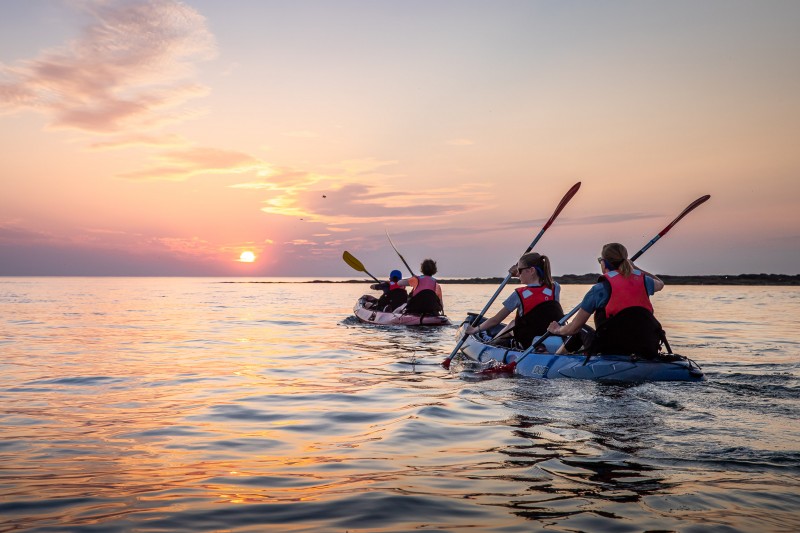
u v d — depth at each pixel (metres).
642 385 5.32
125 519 2.34
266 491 2.69
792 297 32.03
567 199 8.75
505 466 3.01
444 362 7.16
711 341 9.77
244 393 5.39
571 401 4.71
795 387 5.15
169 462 3.19
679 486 2.65
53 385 5.83
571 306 20.16
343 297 35.47
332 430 3.94
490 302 8.30
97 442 3.62
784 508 2.37
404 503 2.50
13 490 2.70
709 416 4.07
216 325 13.77
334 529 2.24
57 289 51.94
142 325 13.77
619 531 2.17
